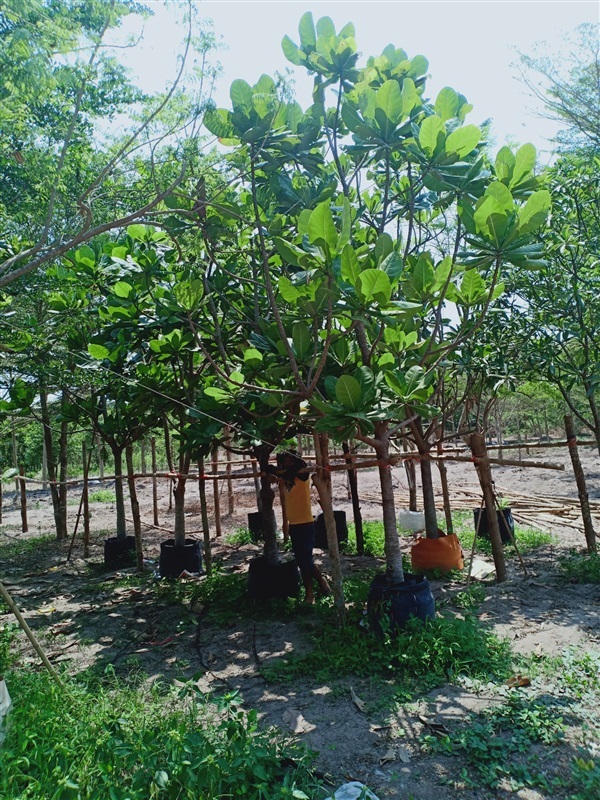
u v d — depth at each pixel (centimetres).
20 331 584
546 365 671
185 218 529
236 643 509
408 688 397
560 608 534
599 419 721
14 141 496
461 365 665
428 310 566
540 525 921
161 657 491
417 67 504
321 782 301
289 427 620
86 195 422
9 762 281
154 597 657
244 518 1196
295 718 371
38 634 552
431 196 586
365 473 1959
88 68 430
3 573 819
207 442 560
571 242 666
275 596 598
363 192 617
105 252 625
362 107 474
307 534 582
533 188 464
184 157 482
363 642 452
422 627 443
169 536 1041
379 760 323
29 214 561
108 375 646
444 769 312
